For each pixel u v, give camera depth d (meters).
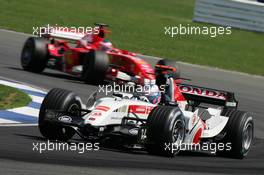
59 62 65.50
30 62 65.00
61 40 72.81
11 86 54.47
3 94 50.12
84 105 49.31
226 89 71.25
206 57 93.31
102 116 34.16
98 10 123.56
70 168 28.59
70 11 116.31
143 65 59.91
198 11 121.12
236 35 113.81
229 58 95.81
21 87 54.91
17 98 49.50
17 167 27.61
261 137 48.59
